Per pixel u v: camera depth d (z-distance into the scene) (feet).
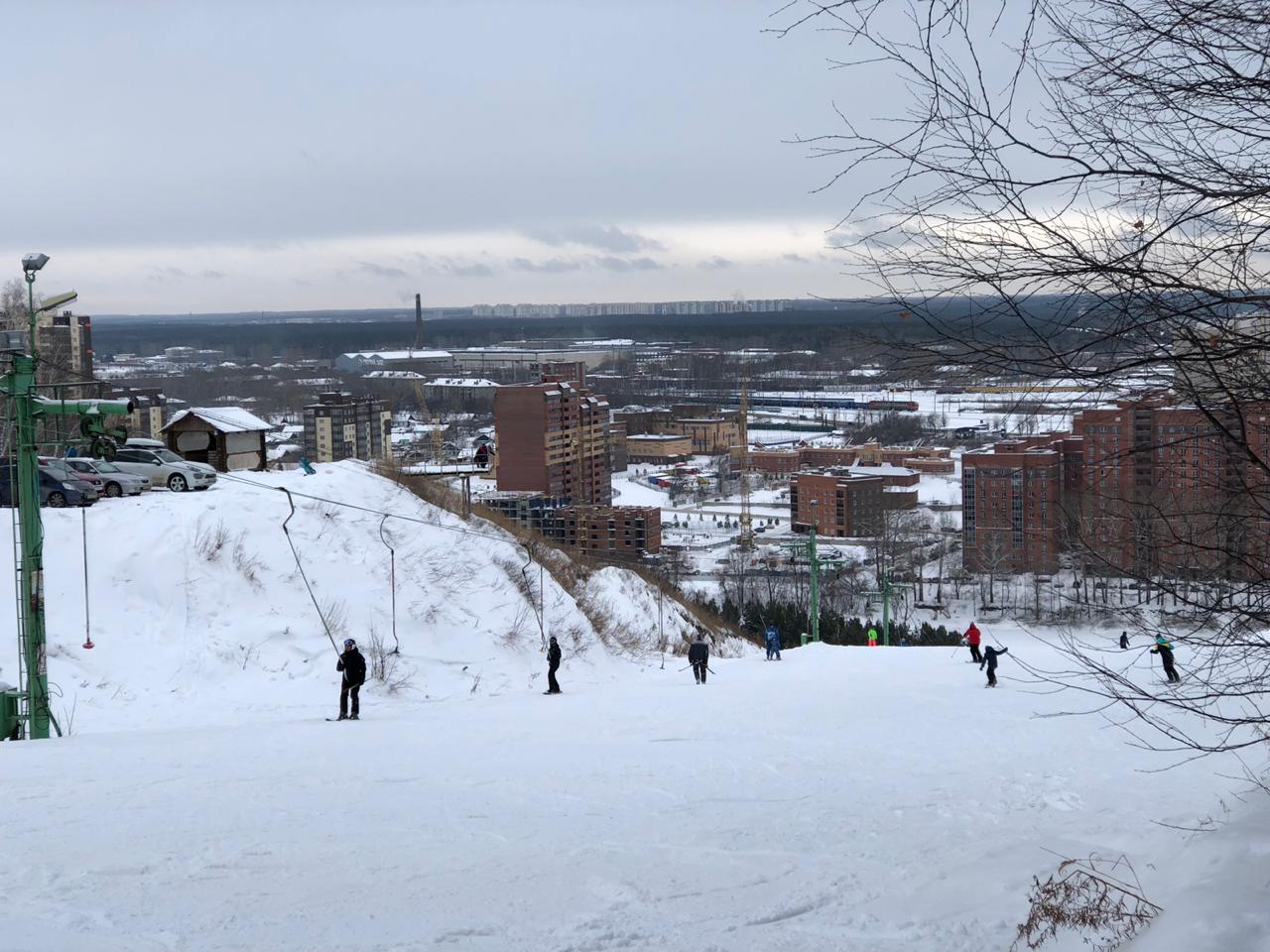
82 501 129.18
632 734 76.13
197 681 104.94
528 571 148.05
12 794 51.72
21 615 88.58
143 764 62.75
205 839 41.04
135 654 105.91
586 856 38.04
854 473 414.00
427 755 66.59
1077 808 44.04
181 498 132.26
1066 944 24.25
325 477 150.41
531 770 59.93
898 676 114.83
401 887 33.86
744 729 78.02
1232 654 24.98
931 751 64.69
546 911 31.01
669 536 432.25
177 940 28.32
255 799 50.57
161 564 118.21
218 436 161.58
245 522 129.70
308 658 112.98
